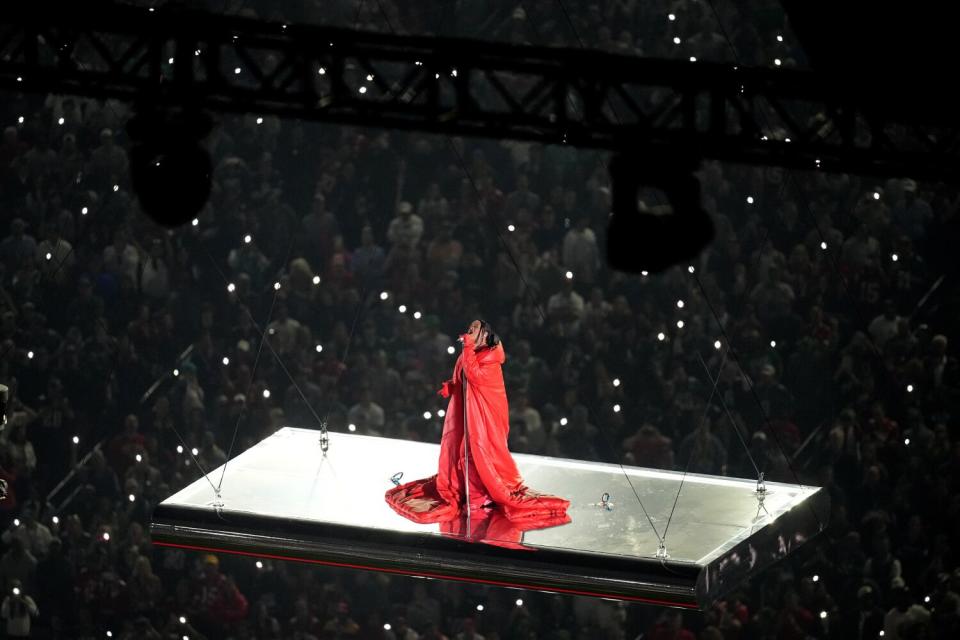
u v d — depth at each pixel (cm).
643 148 3825
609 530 3731
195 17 3778
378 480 4047
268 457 4188
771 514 3844
